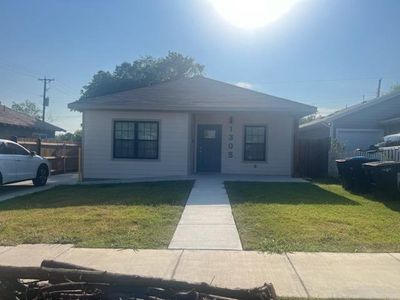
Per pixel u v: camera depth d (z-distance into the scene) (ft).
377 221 30.12
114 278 13.73
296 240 25.04
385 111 76.13
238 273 19.74
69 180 63.36
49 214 32.71
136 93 63.57
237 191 44.37
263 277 19.19
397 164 41.60
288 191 44.86
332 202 38.14
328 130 80.89
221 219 30.99
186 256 22.41
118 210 34.04
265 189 46.21
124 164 61.46
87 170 61.72
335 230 27.27
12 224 29.17
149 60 162.61
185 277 19.13
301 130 99.04
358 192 45.57
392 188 41.63
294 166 63.62
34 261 21.49
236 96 61.77
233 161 65.77
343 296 16.99
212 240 25.41
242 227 28.35
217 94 62.69
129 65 156.87
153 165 61.31
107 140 61.52
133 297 13.75
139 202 37.81
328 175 67.05
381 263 21.18
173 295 13.48
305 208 34.81
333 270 20.15
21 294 14.82
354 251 23.12
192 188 46.75
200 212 33.40
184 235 26.55
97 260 21.66
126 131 61.62
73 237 25.82
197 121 66.28
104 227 28.25
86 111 61.57
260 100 60.39
